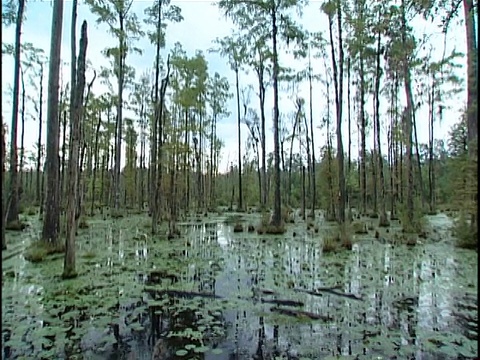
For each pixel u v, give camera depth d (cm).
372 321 404
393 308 450
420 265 707
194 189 2820
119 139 1852
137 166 2969
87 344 336
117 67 1816
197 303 464
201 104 1670
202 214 2272
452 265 706
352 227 1230
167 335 360
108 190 2561
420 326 388
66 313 417
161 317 412
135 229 1348
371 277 611
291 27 1342
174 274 630
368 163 2628
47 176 796
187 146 1400
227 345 338
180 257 798
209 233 1275
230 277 610
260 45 1422
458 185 870
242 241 1072
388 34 1335
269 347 334
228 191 3819
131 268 672
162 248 926
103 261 732
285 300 481
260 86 1697
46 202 798
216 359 310
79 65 600
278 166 1336
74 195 585
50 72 811
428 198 2534
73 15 847
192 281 581
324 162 2009
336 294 510
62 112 1627
